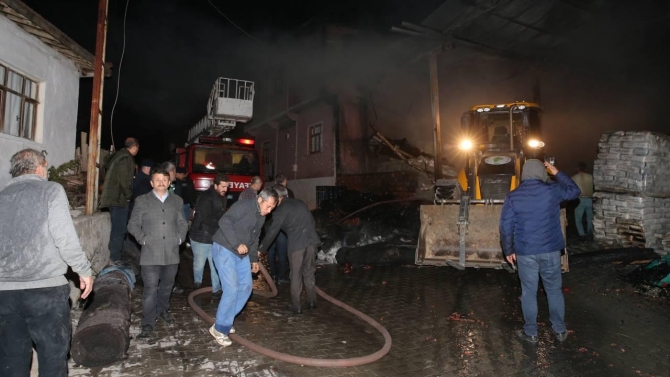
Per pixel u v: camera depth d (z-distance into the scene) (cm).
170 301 579
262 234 923
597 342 444
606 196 851
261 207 434
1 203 271
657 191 828
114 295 439
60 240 271
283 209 539
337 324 507
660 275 627
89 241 576
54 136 718
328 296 593
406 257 835
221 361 390
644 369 384
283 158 2008
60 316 279
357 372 377
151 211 449
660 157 830
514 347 435
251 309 560
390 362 399
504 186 752
